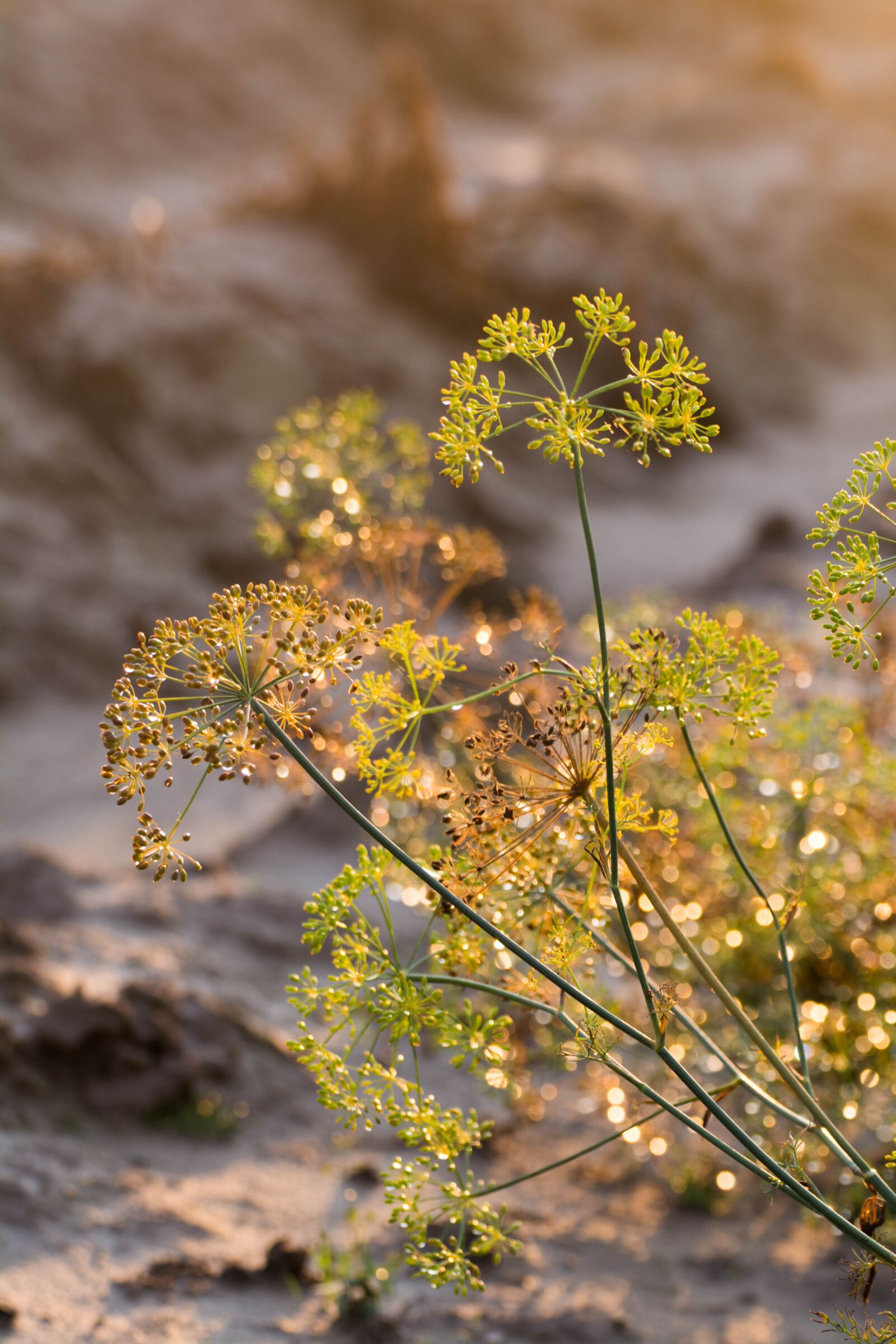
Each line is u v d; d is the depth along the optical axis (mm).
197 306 25719
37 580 17094
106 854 10008
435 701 2555
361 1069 1797
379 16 84500
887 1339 1807
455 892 1818
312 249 31203
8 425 19922
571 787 1777
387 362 28703
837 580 1600
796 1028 1963
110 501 20453
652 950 3754
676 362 1566
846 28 102250
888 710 3451
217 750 1498
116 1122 4016
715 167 65375
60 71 60156
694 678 1797
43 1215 3270
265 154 64500
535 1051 3279
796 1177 1768
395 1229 3535
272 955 6266
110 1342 2758
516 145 71812
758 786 3428
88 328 23438
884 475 1604
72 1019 4180
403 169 32719
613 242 39188
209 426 23391
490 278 34625
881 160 61500
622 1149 4406
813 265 51188
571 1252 3592
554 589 21609
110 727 1494
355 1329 2947
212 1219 3496
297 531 2783
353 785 9547
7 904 6211
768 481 31703
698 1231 3826
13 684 15359
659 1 97812
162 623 1551
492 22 89000
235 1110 4320
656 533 25922
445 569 2639
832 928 3465
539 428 1575
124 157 59219
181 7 71375
